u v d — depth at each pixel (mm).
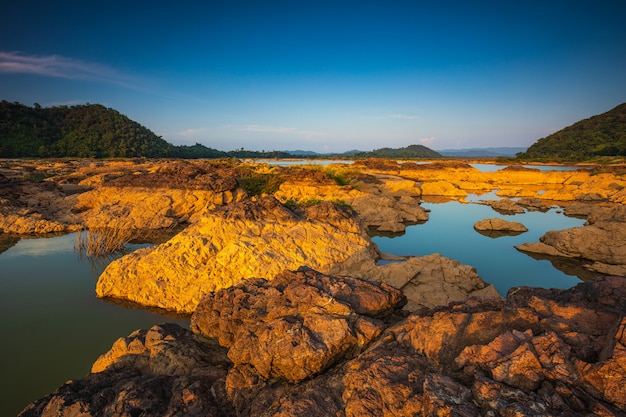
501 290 19688
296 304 9844
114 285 17781
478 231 33156
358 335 8812
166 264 17906
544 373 5809
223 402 8258
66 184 63438
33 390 11492
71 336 14625
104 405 8258
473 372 6371
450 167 91812
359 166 92062
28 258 24500
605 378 5297
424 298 16250
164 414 7801
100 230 31969
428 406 5844
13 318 16000
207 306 11859
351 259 19750
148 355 10656
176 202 36594
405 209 40250
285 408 6930
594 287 7789
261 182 45656
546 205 46562
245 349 8734
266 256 18359
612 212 34375
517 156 167500
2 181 37906
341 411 6730
